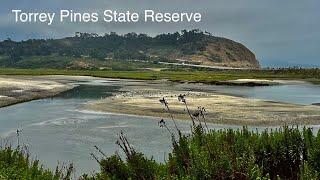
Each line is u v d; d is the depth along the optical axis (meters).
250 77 121.19
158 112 35.97
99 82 93.31
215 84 91.62
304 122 31.59
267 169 8.12
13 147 21.11
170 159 7.52
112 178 7.21
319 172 6.46
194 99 47.09
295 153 8.26
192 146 7.12
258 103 43.44
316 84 96.62
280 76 131.12
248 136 8.88
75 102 46.53
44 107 41.53
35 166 8.32
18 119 32.53
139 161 7.22
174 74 142.75
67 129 27.52
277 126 30.06
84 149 21.00
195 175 6.27
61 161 18.31
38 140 23.45
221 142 7.88
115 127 28.31
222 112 35.53
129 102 43.50
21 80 76.69
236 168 6.36
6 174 7.52
